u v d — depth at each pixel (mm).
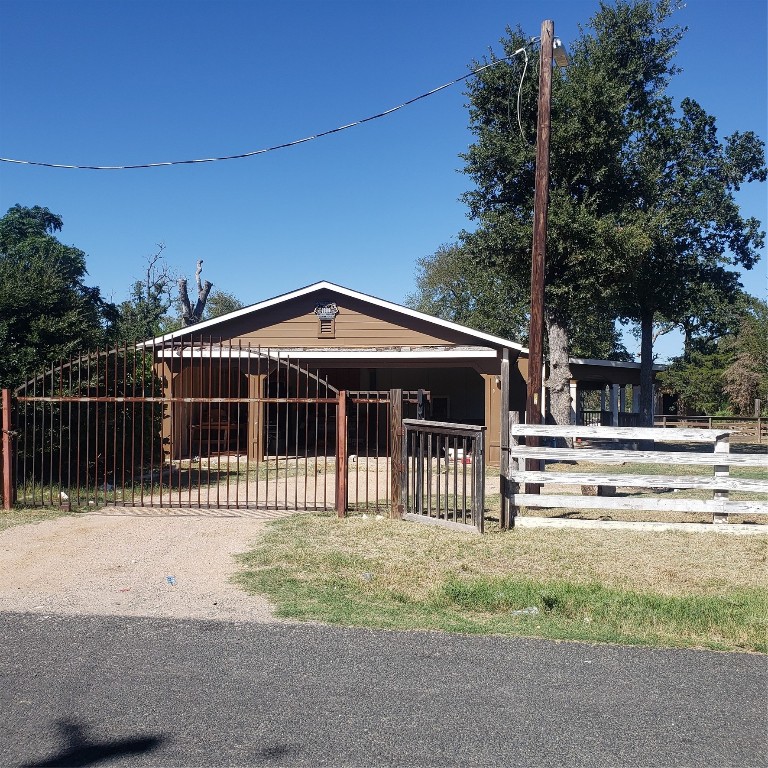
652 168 27344
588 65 24234
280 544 8531
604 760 3621
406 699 4316
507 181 22234
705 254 31828
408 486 10133
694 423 34719
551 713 4145
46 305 12953
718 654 5152
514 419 9539
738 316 40062
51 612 6000
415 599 6539
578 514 10891
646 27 26406
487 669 4805
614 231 20891
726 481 9289
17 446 11094
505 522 9508
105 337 14375
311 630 5582
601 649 5230
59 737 3828
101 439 13656
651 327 31422
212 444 20922
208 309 59531
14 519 9906
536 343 11016
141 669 4762
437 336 19109
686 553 8258
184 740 3793
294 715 4094
